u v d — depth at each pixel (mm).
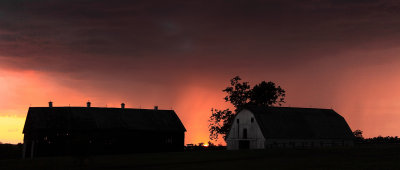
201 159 68500
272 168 55344
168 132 98250
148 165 62094
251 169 55062
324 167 55094
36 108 92750
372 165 55719
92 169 58812
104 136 92000
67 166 62094
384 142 100500
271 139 90000
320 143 94000
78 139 62438
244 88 121688
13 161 69875
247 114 95250
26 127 90625
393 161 59375
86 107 96438
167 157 72688
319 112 101000
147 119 98875
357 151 72812
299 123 95062
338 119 100500
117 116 96500
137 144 94375
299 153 72812
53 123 90250
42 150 88062
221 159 67938
